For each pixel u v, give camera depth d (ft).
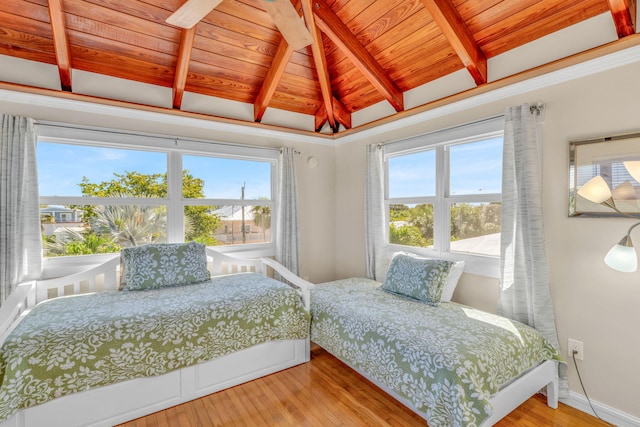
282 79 10.57
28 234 7.54
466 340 5.80
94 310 6.51
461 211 9.02
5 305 6.31
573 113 6.55
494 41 7.59
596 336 6.30
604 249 6.17
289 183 11.36
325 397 6.98
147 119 9.25
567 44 6.66
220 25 8.25
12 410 5.02
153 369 6.25
